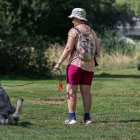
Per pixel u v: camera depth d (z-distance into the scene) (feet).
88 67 55.72
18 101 53.36
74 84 55.62
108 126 54.24
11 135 47.85
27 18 147.02
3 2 143.13
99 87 109.19
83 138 47.19
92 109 69.26
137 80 136.36
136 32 454.81
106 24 350.84
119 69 222.28
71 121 55.98
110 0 342.03
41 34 153.99
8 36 143.95
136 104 76.13
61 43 166.30
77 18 55.98
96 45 56.75
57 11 152.87
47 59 145.79
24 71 144.46
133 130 51.65
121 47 262.88
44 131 50.26
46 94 90.07
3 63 143.95
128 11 403.34
